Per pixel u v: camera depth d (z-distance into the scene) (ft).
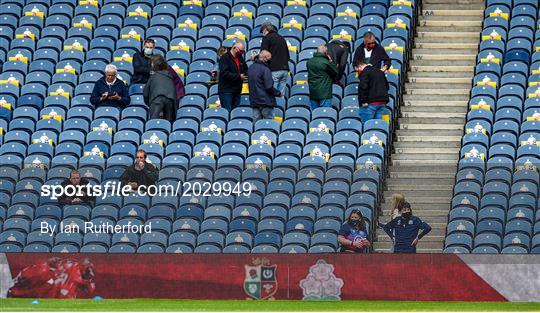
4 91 256.32
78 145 236.84
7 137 241.96
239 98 248.52
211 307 184.65
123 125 242.78
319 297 190.08
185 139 236.63
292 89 250.98
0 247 212.23
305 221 210.59
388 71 251.39
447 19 280.92
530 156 228.63
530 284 188.44
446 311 181.98
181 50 265.13
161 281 191.01
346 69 256.32
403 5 275.18
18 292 191.31
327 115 240.32
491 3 279.90
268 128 237.45
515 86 250.16
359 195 214.07
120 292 191.01
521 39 264.72
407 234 197.06
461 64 266.57
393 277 190.08
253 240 209.15
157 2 281.74
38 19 278.67
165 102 241.96
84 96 253.65
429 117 248.73
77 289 191.11
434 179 221.66
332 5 277.64
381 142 231.09
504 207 211.20
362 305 186.91
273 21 273.13
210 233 210.38
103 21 277.64
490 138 235.61
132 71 261.44
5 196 221.05
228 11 278.05
